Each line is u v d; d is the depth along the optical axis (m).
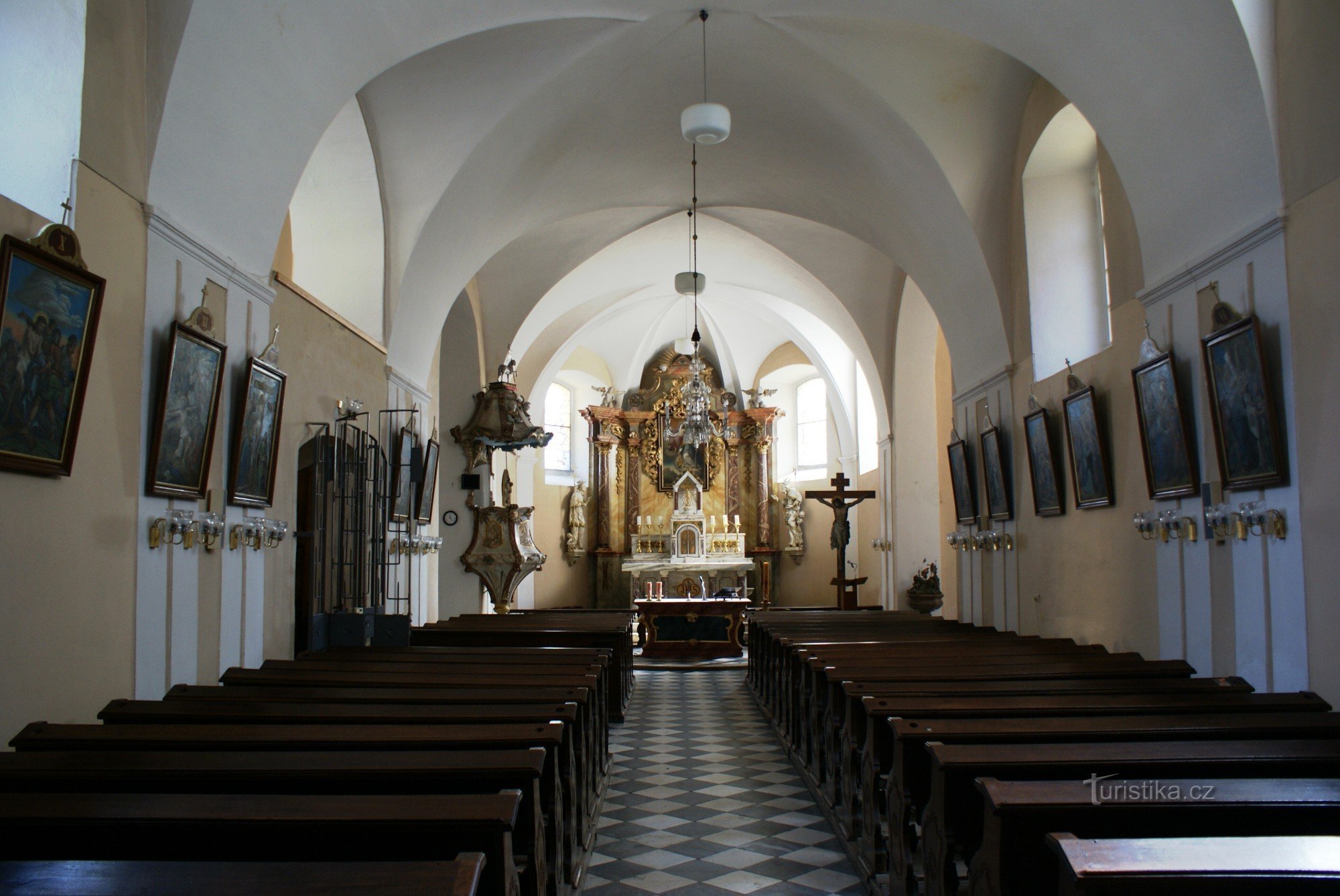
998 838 3.01
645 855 5.88
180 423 5.89
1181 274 6.83
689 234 15.94
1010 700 5.21
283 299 7.78
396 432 10.63
